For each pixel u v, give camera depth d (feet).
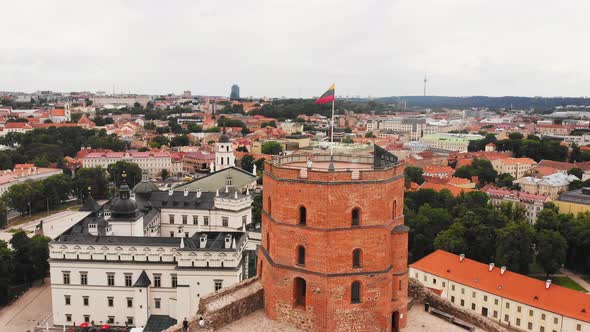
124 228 452.35
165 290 408.05
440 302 241.35
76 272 410.31
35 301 481.46
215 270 391.45
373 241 204.74
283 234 208.95
